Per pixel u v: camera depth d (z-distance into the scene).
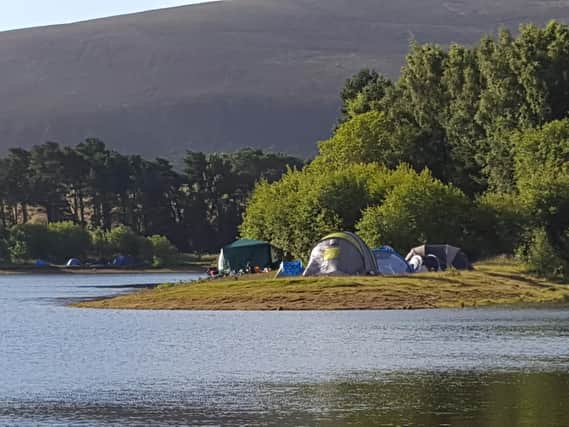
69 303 104.12
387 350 56.06
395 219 113.56
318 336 63.56
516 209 111.56
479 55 143.12
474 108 142.88
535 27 137.25
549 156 119.56
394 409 38.97
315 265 103.44
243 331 67.56
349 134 145.38
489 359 51.97
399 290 93.56
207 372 48.56
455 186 139.62
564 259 106.38
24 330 70.12
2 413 38.97
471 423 36.28
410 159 144.12
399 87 159.50
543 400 40.44
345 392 42.69
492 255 115.19
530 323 71.25
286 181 138.12
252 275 112.06
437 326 69.56
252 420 37.28
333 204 120.62
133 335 65.62
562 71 132.12
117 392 43.28
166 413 38.72
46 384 45.44
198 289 99.81
